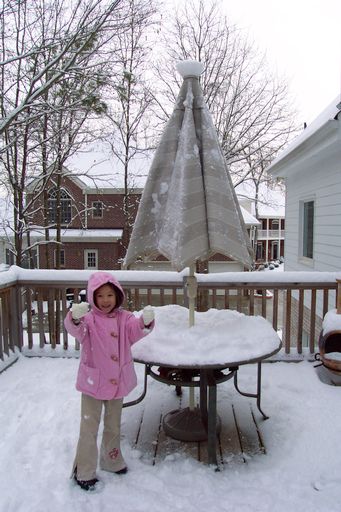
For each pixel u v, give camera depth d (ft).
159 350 8.74
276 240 149.38
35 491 7.82
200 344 8.87
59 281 15.39
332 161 21.38
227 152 54.85
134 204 61.77
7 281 14.48
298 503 7.50
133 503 7.50
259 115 55.67
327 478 8.23
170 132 8.97
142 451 9.36
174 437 9.85
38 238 66.44
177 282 15.01
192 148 8.44
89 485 7.88
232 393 12.29
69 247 75.10
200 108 8.92
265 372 13.91
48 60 28.96
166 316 10.60
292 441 9.64
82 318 8.11
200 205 8.15
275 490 7.90
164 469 8.54
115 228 77.66
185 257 7.76
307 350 15.30
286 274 14.76
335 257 21.09
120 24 30.32
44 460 8.85
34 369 14.30
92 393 7.89
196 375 10.21
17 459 8.86
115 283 8.05
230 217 8.21
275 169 29.12
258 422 10.60
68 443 9.49
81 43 28.81
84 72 29.22
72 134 40.01
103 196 76.48
